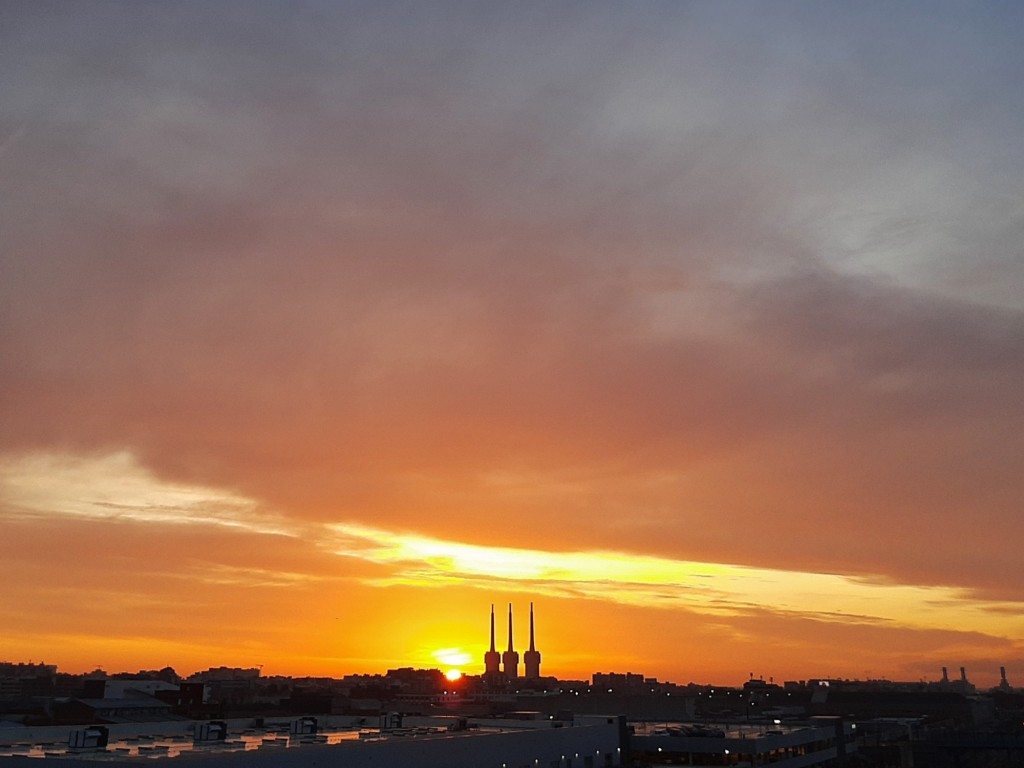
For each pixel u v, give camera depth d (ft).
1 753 253.03
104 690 573.74
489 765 310.45
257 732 335.47
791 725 584.81
